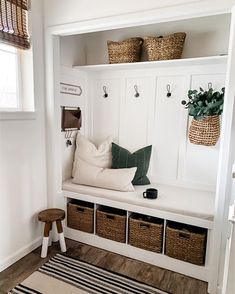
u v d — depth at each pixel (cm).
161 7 164
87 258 211
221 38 211
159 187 238
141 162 243
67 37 239
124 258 213
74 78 251
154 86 239
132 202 206
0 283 179
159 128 243
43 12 204
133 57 226
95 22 185
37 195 221
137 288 178
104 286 179
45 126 221
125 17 175
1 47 188
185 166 236
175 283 184
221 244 167
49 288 175
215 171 223
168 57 211
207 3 152
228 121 154
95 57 265
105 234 223
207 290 177
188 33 222
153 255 203
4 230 192
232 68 149
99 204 227
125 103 255
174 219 191
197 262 187
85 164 243
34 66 202
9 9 180
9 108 197
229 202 160
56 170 228
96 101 271
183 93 228
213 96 197
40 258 209
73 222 239
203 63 211
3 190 188
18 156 197
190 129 212
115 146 255
